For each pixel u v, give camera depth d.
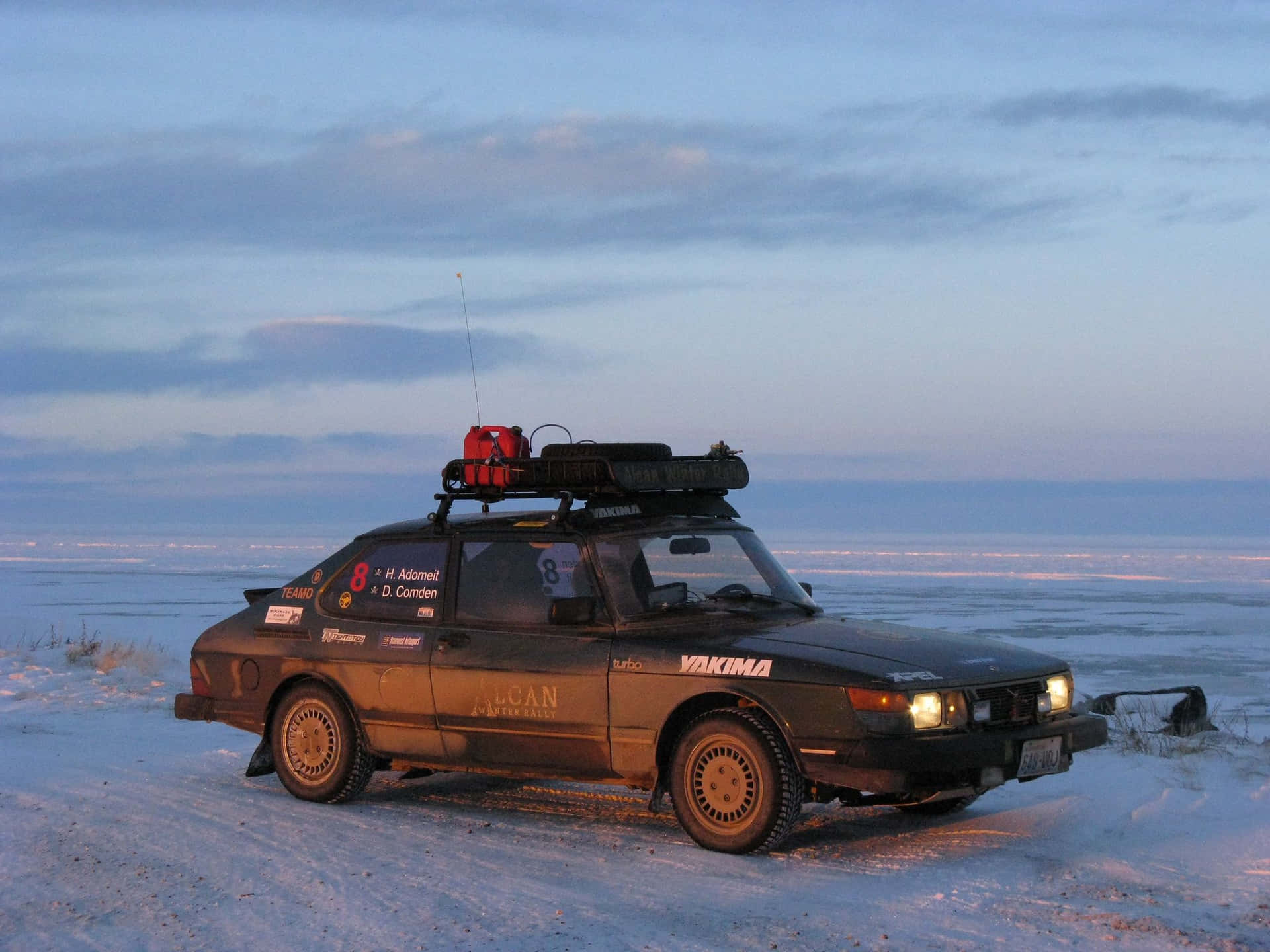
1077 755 9.30
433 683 7.86
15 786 8.70
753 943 5.29
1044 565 103.44
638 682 7.14
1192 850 6.61
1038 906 5.70
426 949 5.27
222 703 8.89
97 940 5.45
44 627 33.38
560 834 7.36
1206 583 71.00
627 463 7.57
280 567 96.06
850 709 6.50
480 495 8.11
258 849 7.02
